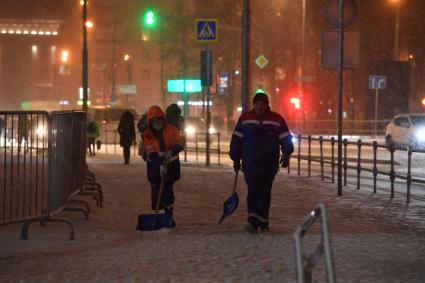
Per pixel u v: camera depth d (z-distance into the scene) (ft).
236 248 62.39
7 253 61.98
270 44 380.78
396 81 359.46
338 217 85.66
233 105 393.29
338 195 108.37
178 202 99.09
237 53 382.83
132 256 59.26
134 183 124.36
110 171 150.71
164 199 75.82
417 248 63.36
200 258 57.82
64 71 563.48
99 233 72.74
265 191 71.72
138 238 69.51
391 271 53.06
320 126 356.59
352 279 49.96
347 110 412.77
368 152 230.68
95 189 97.60
